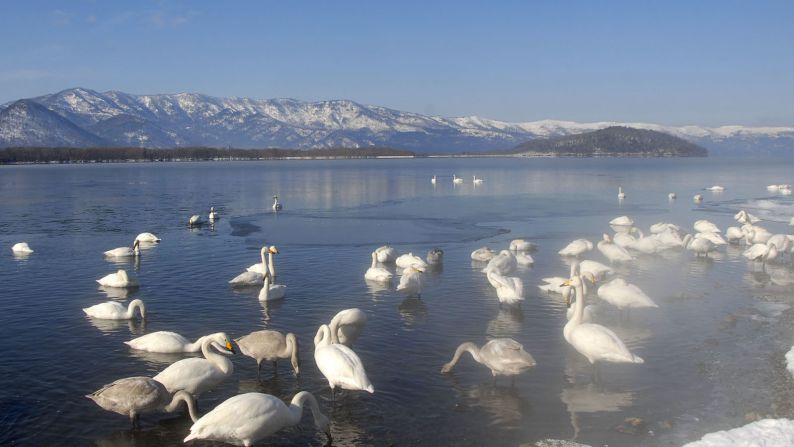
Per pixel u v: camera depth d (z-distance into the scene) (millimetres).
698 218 50188
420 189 86812
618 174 134625
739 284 25672
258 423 11938
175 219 51062
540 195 75188
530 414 13758
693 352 17312
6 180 108625
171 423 13602
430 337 18969
